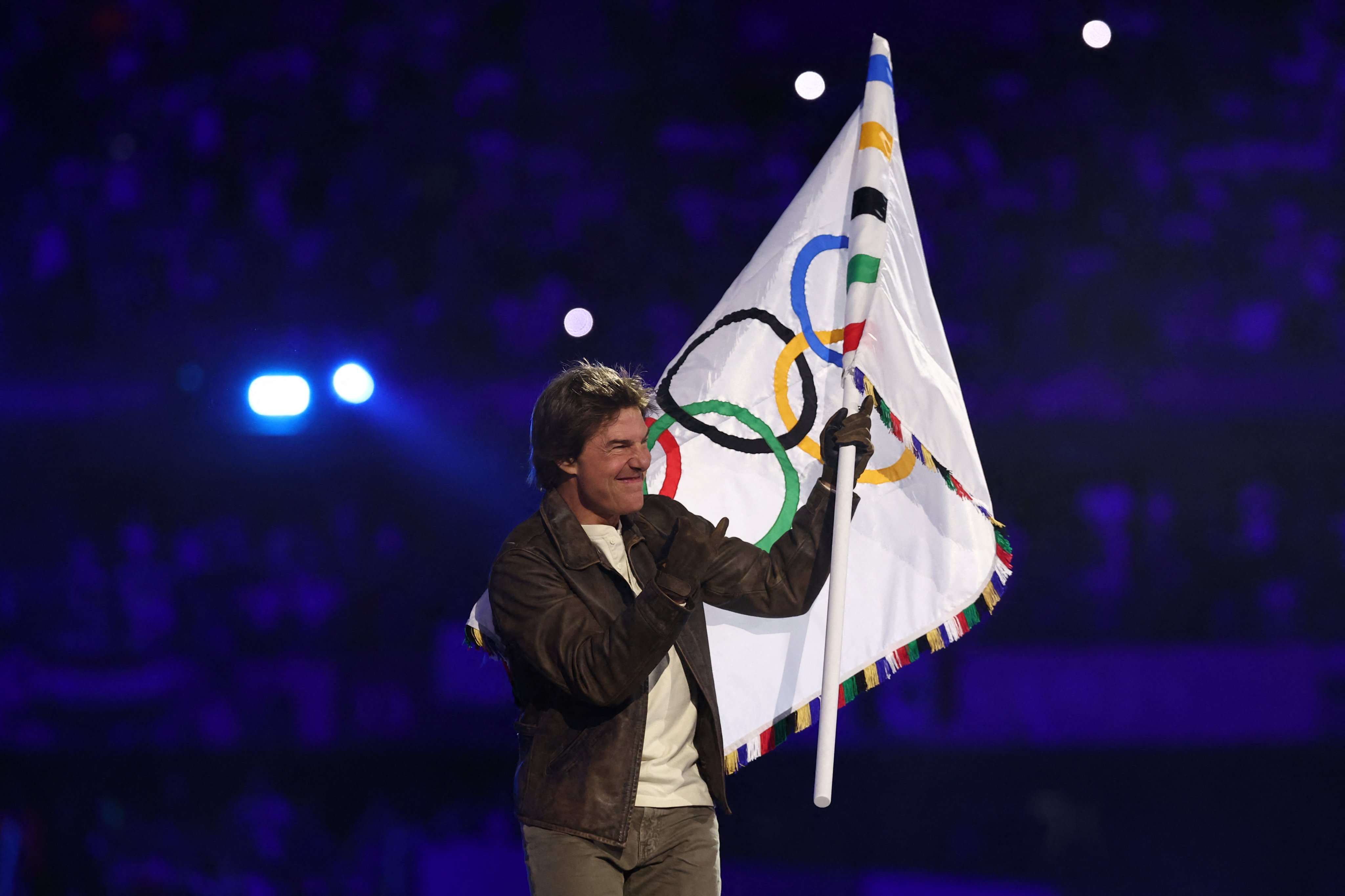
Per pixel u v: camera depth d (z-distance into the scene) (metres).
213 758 32.75
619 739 8.70
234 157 40.69
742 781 29.72
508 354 39.38
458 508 38.59
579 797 8.61
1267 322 40.00
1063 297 40.34
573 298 40.12
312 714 33.62
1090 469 39.31
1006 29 42.31
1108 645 35.03
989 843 27.86
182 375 38.47
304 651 36.78
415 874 25.09
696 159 41.62
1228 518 38.41
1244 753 32.34
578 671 8.24
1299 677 33.69
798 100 42.22
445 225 40.41
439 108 41.34
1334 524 38.16
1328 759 32.22
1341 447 38.69
